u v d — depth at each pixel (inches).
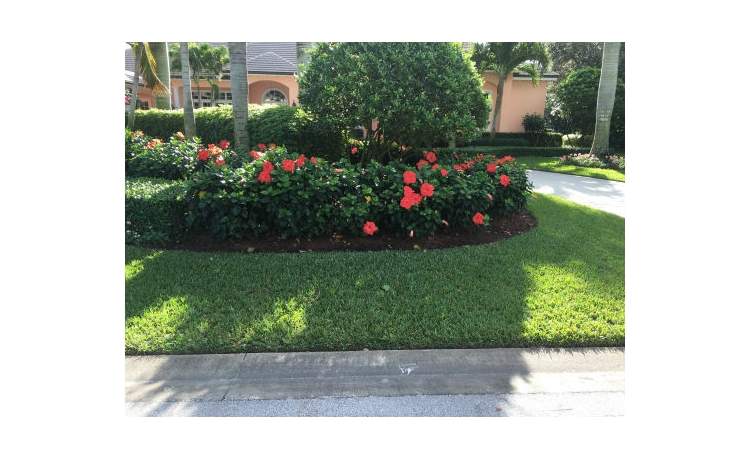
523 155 657.6
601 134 553.9
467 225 206.4
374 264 168.7
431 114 251.1
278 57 788.6
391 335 125.2
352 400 106.0
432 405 105.0
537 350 124.7
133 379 111.0
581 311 141.6
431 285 154.9
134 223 192.1
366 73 255.1
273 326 128.9
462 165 237.5
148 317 133.6
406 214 191.2
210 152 247.6
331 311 137.2
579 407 106.0
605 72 537.0
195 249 185.3
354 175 196.7
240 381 111.2
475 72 281.4
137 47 388.5
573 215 268.7
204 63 717.9
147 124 418.9
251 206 184.7
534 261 181.3
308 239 190.9
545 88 807.7
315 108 276.5
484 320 133.5
